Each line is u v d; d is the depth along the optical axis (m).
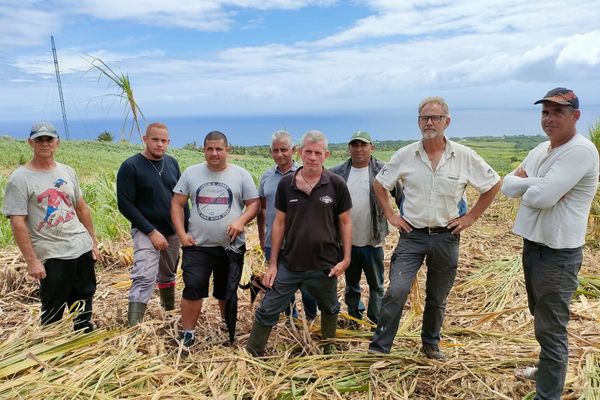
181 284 5.43
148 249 4.15
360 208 4.15
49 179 3.65
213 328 4.31
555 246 2.84
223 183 3.92
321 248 3.56
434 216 3.45
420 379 3.43
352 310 4.50
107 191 8.49
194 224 3.91
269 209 4.15
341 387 3.25
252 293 4.16
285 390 3.21
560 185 2.71
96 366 3.11
